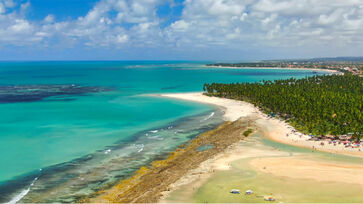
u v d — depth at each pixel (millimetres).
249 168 66500
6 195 56344
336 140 89000
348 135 92938
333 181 59156
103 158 76188
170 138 94750
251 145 84938
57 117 127375
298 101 128125
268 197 51719
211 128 108375
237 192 53906
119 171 67438
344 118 104750
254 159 72750
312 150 80625
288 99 132375
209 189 55781
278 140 90438
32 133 100562
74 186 59812
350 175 62344
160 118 126312
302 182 58688
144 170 67812
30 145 87312
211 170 65375
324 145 84938
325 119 107375
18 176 65250
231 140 90125
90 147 85375
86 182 61688
